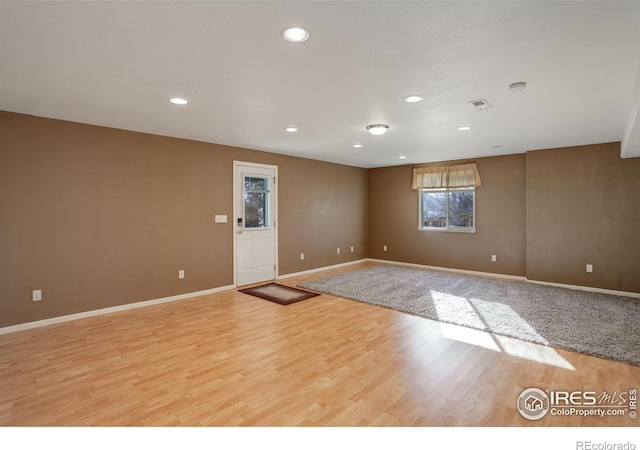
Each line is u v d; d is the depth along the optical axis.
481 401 2.23
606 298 4.69
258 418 2.05
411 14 1.75
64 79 2.61
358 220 7.93
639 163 4.78
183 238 4.77
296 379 2.52
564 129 4.21
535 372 2.62
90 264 3.96
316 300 4.66
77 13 1.73
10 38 1.98
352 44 2.07
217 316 3.98
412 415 2.08
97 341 3.23
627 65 2.35
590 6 1.67
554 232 5.47
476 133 4.43
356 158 6.66
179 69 2.43
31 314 3.57
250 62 2.32
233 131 4.34
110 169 4.09
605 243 5.05
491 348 3.06
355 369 2.68
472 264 6.60
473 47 2.11
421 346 3.11
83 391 2.35
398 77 2.58
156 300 4.50
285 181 6.21
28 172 3.54
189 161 4.83
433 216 7.19
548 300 4.59
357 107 3.31
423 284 5.58
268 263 5.93
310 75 2.54
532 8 1.69
